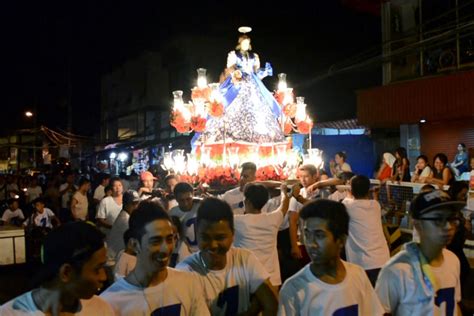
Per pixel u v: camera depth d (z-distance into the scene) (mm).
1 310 2252
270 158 9398
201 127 8672
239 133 9016
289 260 6988
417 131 15398
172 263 5219
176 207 5492
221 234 3258
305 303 2814
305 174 7535
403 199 9789
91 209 13094
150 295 2797
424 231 3062
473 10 14062
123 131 32438
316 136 17625
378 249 5664
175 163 9164
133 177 15398
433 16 15242
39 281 2254
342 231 2830
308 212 2852
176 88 27891
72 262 2215
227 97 9109
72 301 2311
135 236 2793
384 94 15805
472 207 8953
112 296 2787
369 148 18125
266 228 4734
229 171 8586
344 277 2883
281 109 9641
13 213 12016
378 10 17562
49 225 11234
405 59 16031
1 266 10078
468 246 8883
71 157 31984
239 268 3473
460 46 14227
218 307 3373
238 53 9414
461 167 12547
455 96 13656
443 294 3049
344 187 7340
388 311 3084
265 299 3424
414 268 3051
